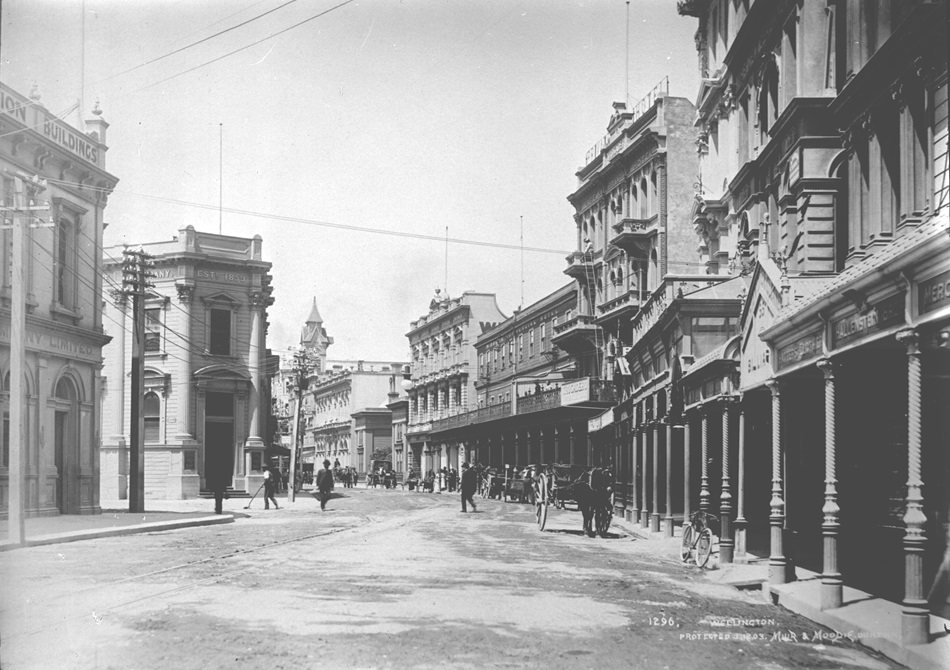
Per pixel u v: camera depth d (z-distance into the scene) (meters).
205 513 31.59
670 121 40.16
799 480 16.45
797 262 19.42
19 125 25.34
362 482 104.75
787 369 12.92
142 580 13.13
